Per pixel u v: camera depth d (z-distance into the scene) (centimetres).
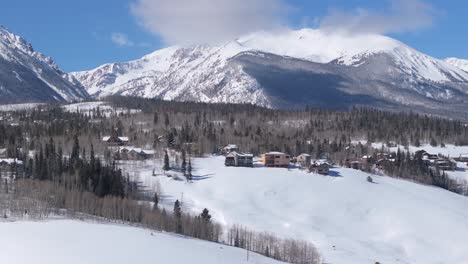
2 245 17850
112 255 17662
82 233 19850
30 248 17675
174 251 19050
